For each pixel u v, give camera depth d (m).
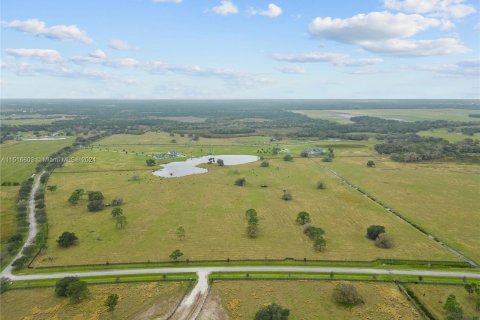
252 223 141.50
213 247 129.25
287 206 175.50
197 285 104.81
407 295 98.81
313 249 127.31
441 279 106.94
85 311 93.56
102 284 105.44
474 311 92.00
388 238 129.12
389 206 175.00
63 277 109.50
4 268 116.19
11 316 91.94
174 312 92.88
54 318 91.00
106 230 146.25
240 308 94.19
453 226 149.00
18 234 136.75
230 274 110.25
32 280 108.19
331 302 96.31
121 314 92.25
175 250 122.38
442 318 89.88
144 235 140.75
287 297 98.69
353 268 114.00
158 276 109.50
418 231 143.88
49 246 131.62
